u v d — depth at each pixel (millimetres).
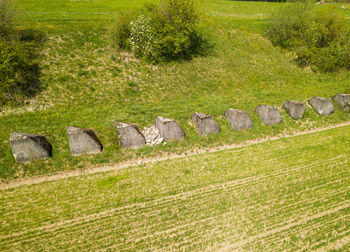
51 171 17109
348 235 14719
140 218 14688
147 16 29047
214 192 16734
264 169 19016
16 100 21188
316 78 33031
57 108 21688
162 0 30594
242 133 22453
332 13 36906
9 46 22094
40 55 24828
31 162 17125
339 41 35000
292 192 17203
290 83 31047
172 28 28516
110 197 15859
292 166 19562
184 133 21094
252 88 29031
